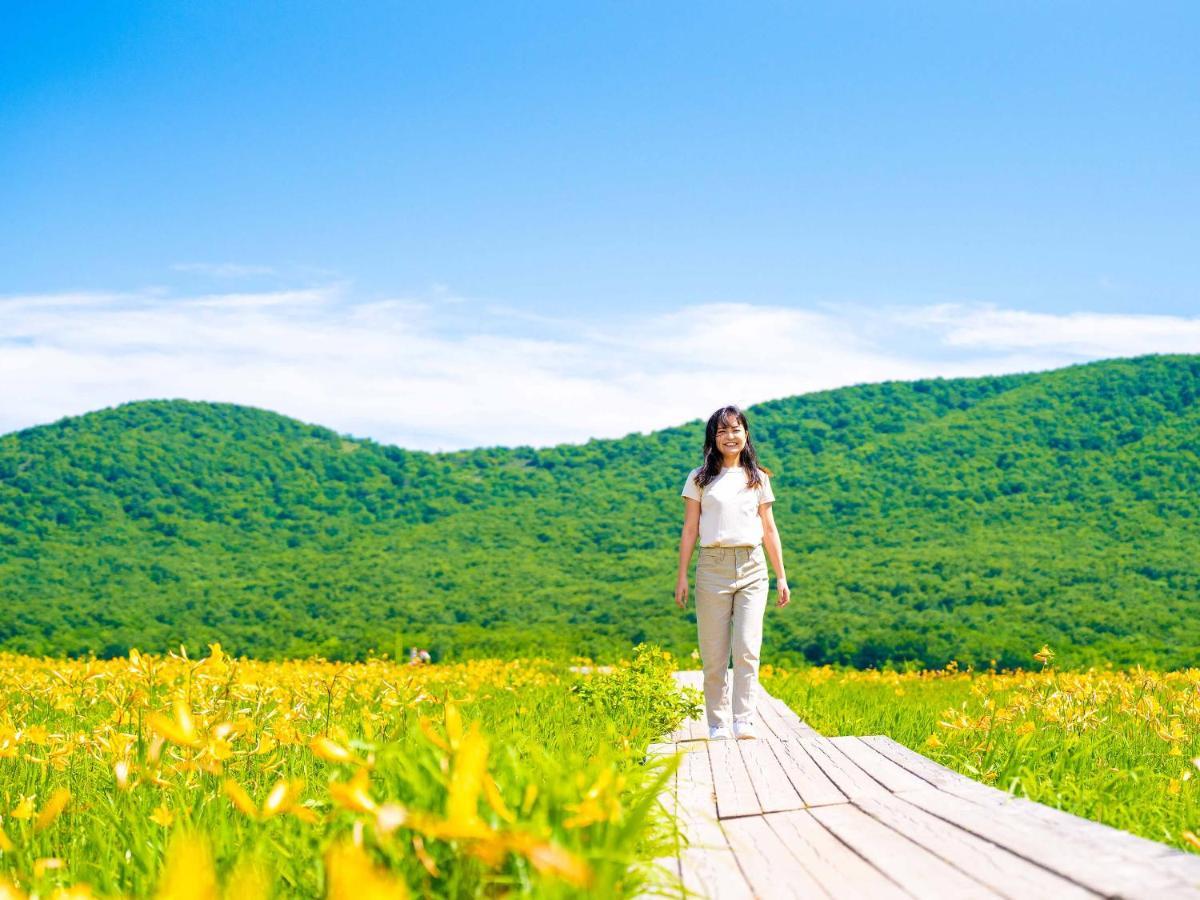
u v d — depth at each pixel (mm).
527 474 123750
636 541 100562
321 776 3475
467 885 1988
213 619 65938
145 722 3305
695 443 127188
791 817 3232
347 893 1071
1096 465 104312
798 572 76312
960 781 3732
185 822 2455
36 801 3119
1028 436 113312
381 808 1579
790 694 10375
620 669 7480
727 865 2580
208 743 2643
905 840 2770
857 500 107062
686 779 4000
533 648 33188
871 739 4953
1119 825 3633
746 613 6391
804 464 117312
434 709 4461
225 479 112812
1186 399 113500
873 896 2234
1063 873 2275
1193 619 50188
